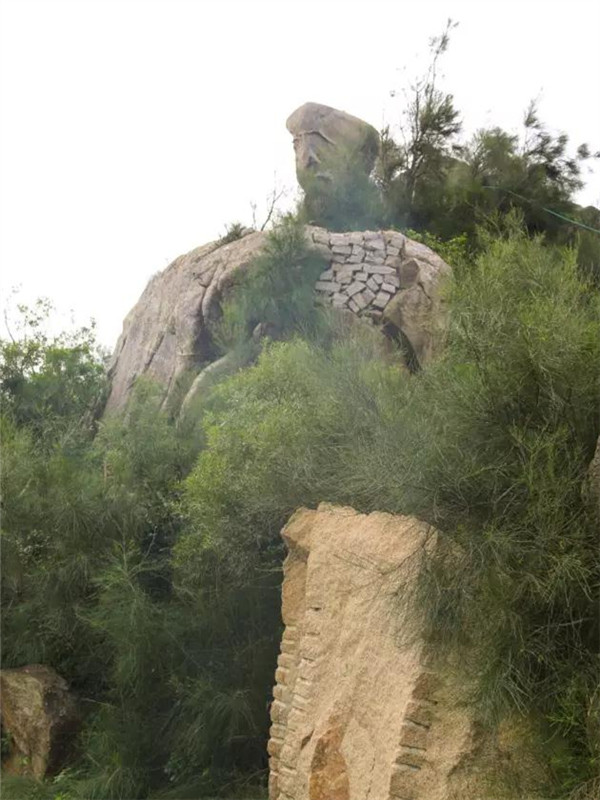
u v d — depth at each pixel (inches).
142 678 489.4
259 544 444.1
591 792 242.7
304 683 339.0
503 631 266.7
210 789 452.8
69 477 577.3
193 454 580.7
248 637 479.2
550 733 260.8
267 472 416.2
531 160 894.4
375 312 697.6
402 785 274.7
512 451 297.7
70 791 486.0
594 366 302.5
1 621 577.6
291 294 693.3
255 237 772.6
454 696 275.4
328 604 339.0
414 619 289.3
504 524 284.4
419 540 300.8
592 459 290.8
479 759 265.3
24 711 539.8
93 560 546.0
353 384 408.2
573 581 266.4
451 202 852.0
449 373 340.8
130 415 637.3
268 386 504.7
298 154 916.0
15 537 569.3
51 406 776.9
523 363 303.1
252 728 459.5
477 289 344.5
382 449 345.4
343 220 856.3
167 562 530.0
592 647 267.6
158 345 800.9
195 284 773.9
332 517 352.8
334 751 312.7
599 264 582.6
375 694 300.5
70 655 569.6
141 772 479.2
